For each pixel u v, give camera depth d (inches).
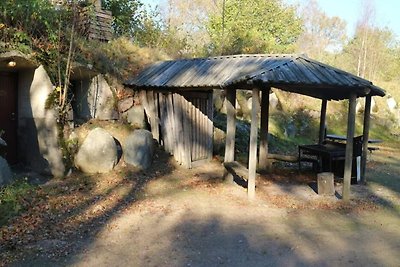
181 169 430.9
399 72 1311.5
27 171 376.2
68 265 201.3
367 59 1328.7
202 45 781.3
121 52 505.0
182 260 211.5
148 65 505.0
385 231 265.7
